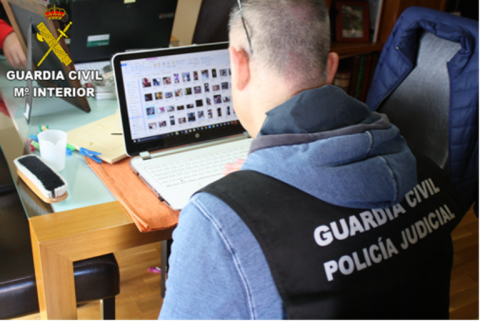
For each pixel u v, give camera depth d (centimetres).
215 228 52
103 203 94
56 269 84
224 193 54
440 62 145
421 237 62
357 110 63
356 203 55
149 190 99
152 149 112
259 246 51
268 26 62
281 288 50
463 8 255
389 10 241
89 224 86
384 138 59
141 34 167
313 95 60
